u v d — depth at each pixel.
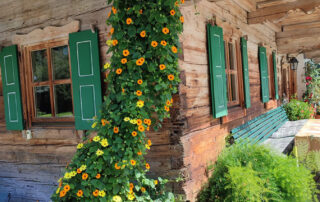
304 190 3.63
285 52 9.07
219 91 4.27
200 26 3.96
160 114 2.92
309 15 7.47
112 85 2.81
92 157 2.66
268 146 4.04
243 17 5.78
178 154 3.28
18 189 4.55
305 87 12.83
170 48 2.82
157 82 2.79
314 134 4.31
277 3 6.25
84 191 2.58
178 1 2.83
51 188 4.23
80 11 3.84
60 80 4.08
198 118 3.76
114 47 2.85
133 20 2.80
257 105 6.59
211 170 4.04
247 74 5.67
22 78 4.34
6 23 4.48
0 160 4.72
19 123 4.35
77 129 3.82
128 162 2.68
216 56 4.23
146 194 2.95
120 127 2.72
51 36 4.04
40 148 4.29
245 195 3.18
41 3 4.15
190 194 3.39
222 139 4.50
